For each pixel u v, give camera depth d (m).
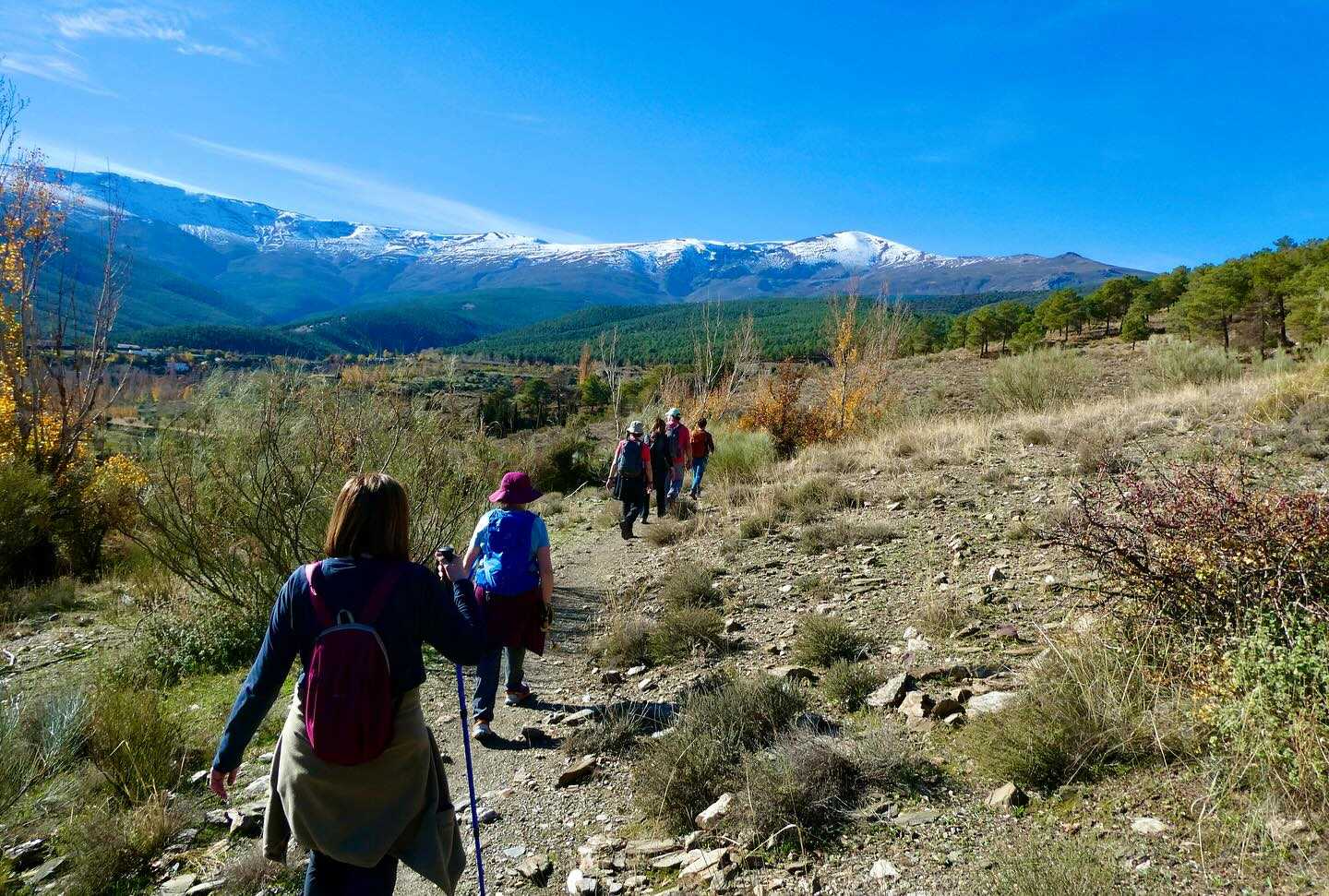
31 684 7.38
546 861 3.76
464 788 4.71
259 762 5.30
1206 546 3.99
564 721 5.46
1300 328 34.12
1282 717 3.16
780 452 20.08
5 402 14.54
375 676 2.49
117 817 4.38
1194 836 3.03
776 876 3.34
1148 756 3.62
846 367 21.25
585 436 25.58
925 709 4.54
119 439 13.39
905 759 4.02
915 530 9.07
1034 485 10.12
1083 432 12.55
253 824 4.38
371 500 2.69
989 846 3.26
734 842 3.64
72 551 13.61
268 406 8.38
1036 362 21.89
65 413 14.70
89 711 5.29
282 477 8.16
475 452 9.74
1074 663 4.32
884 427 19.62
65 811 4.60
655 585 8.86
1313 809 2.96
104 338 15.62
